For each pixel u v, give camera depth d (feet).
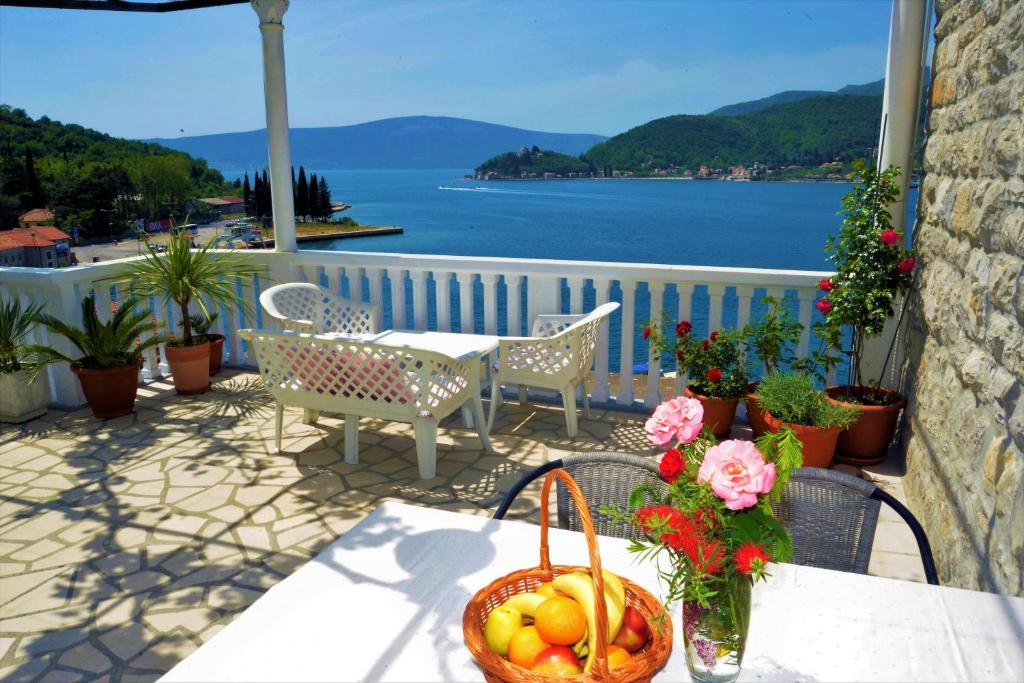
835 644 4.45
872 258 13.15
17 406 15.43
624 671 3.59
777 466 3.70
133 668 7.88
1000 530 6.97
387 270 18.39
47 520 11.21
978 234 8.68
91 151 168.66
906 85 13.32
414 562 5.46
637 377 24.50
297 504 11.81
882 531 10.91
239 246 18.98
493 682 3.79
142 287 17.10
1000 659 4.30
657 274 15.46
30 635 8.41
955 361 9.59
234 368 19.92
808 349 15.01
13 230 141.49
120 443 14.47
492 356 17.42
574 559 5.49
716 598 3.58
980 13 9.27
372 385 12.70
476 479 12.88
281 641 4.52
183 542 10.55
